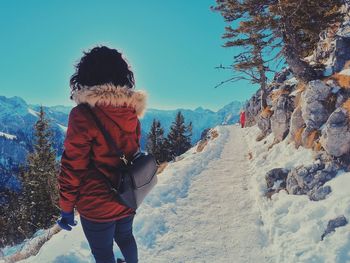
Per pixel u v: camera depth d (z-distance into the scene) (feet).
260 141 55.42
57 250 17.72
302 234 19.21
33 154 129.18
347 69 31.14
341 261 15.93
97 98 9.16
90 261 17.04
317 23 49.42
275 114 41.96
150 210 25.58
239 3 58.54
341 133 23.57
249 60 68.69
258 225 22.94
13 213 123.13
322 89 29.66
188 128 223.10
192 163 44.78
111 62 9.30
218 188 32.55
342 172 22.76
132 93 9.73
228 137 83.05
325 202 20.88
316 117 29.55
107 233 10.05
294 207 22.48
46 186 111.65
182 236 21.59
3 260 19.85
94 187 9.52
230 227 22.86
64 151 9.20
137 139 10.44
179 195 30.48
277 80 76.69
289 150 33.22
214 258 18.78
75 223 9.93
